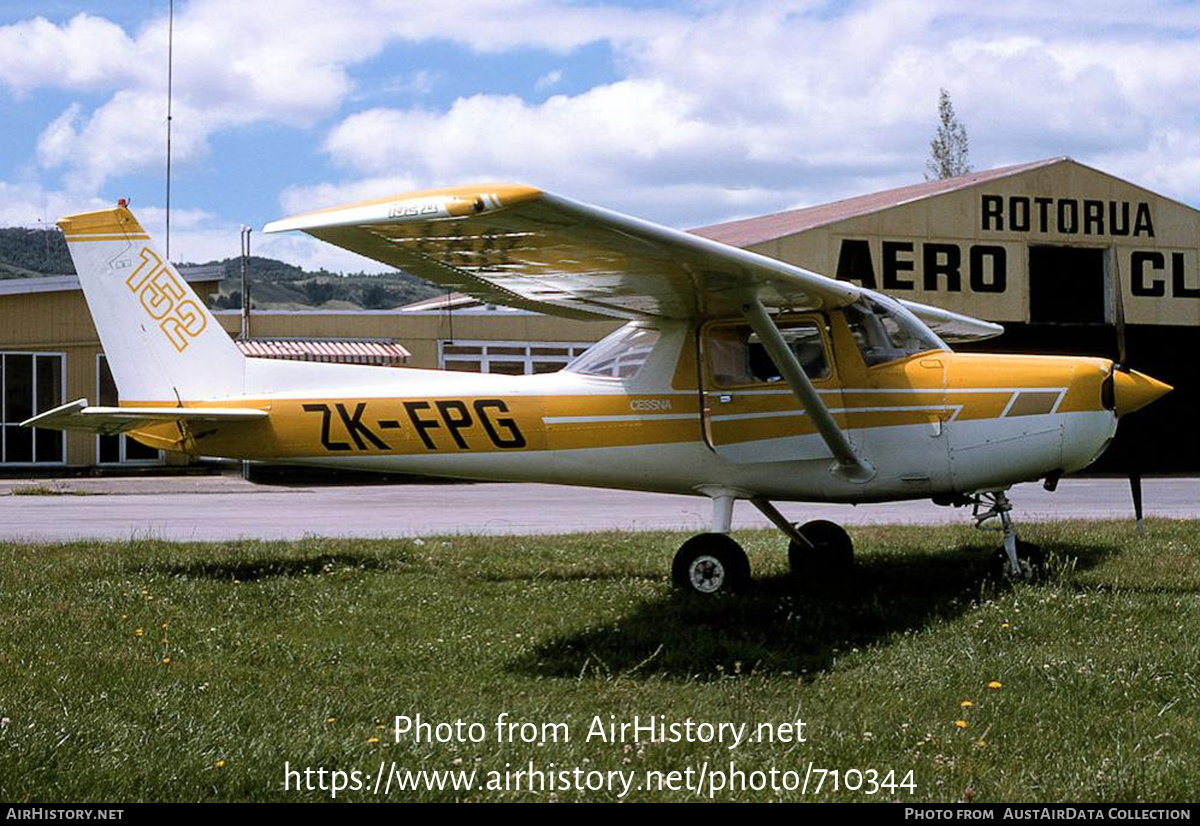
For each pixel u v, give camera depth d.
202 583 7.93
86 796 4.04
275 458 9.16
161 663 5.81
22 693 5.17
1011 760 4.40
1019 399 7.76
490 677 5.76
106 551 9.32
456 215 5.16
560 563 9.13
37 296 22.47
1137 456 9.60
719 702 5.27
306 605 7.41
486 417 8.66
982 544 9.82
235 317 23.27
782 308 8.06
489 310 24.34
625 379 8.41
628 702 5.29
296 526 12.85
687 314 8.14
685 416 8.23
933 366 7.91
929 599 7.43
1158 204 24.38
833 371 7.98
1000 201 23.31
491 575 8.58
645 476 8.40
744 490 8.23
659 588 8.02
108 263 9.30
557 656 6.15
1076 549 9.35
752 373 8.09
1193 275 24.58
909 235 22.75
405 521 13.53
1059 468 7.82
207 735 4.63
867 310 8.03
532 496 18.09
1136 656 5.64
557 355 24.33
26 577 8.02
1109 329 24.28
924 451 7.86
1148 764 4.24
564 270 7.01
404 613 7.21
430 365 23.62
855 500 8.12
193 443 9.27
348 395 9.00
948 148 45.59
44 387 22.59
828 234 22.23
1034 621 6.50
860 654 6.05
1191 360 25.75
